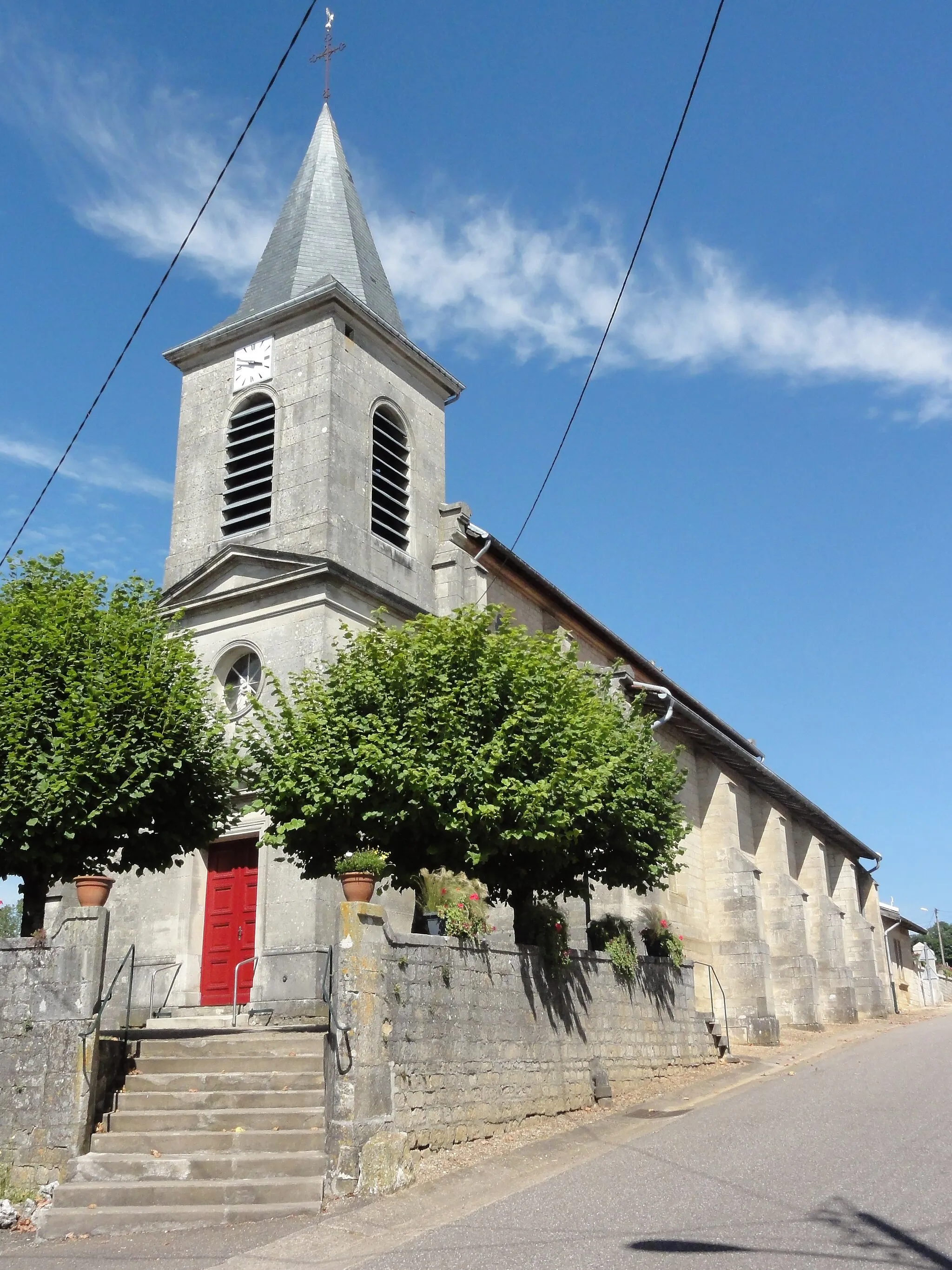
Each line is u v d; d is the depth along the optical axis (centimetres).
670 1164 1102
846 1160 1071
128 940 2048
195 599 2178
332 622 2048
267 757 1638
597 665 2898
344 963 1140
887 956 4253
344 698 1580
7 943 1222
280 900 1881
